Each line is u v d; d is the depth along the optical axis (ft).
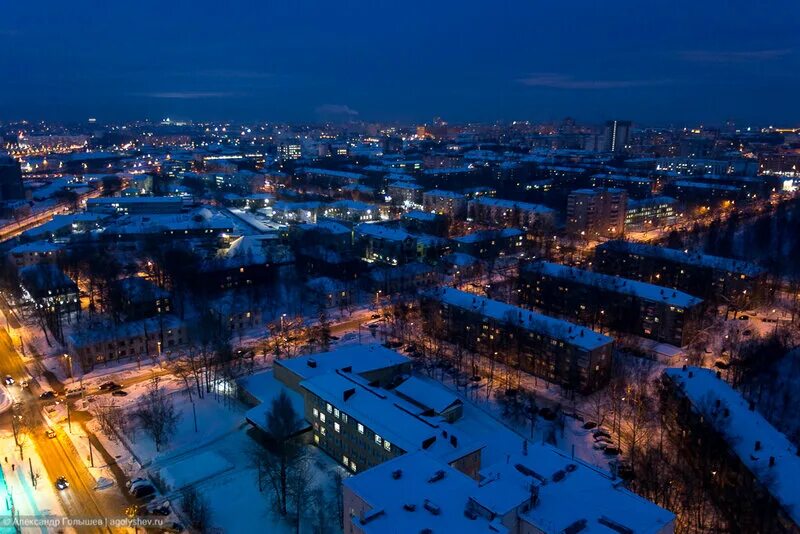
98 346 603.26
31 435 473.26
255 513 383.24
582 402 536.83
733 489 385.09
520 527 286.87
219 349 563.89
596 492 305.12
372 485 311.88
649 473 384.47
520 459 337.11
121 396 538.06
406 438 389.60
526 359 599.98
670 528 282.36
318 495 388.16
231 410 511.40
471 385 566.36
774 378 563.48
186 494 388.37
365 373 522.88
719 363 603.67
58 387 558.97
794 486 346.54
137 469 428.15
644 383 540.93
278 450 437.99
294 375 515.91
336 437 441.68
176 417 481.46
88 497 396.98
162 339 646.74
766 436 401.29
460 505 295.48
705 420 422.41
